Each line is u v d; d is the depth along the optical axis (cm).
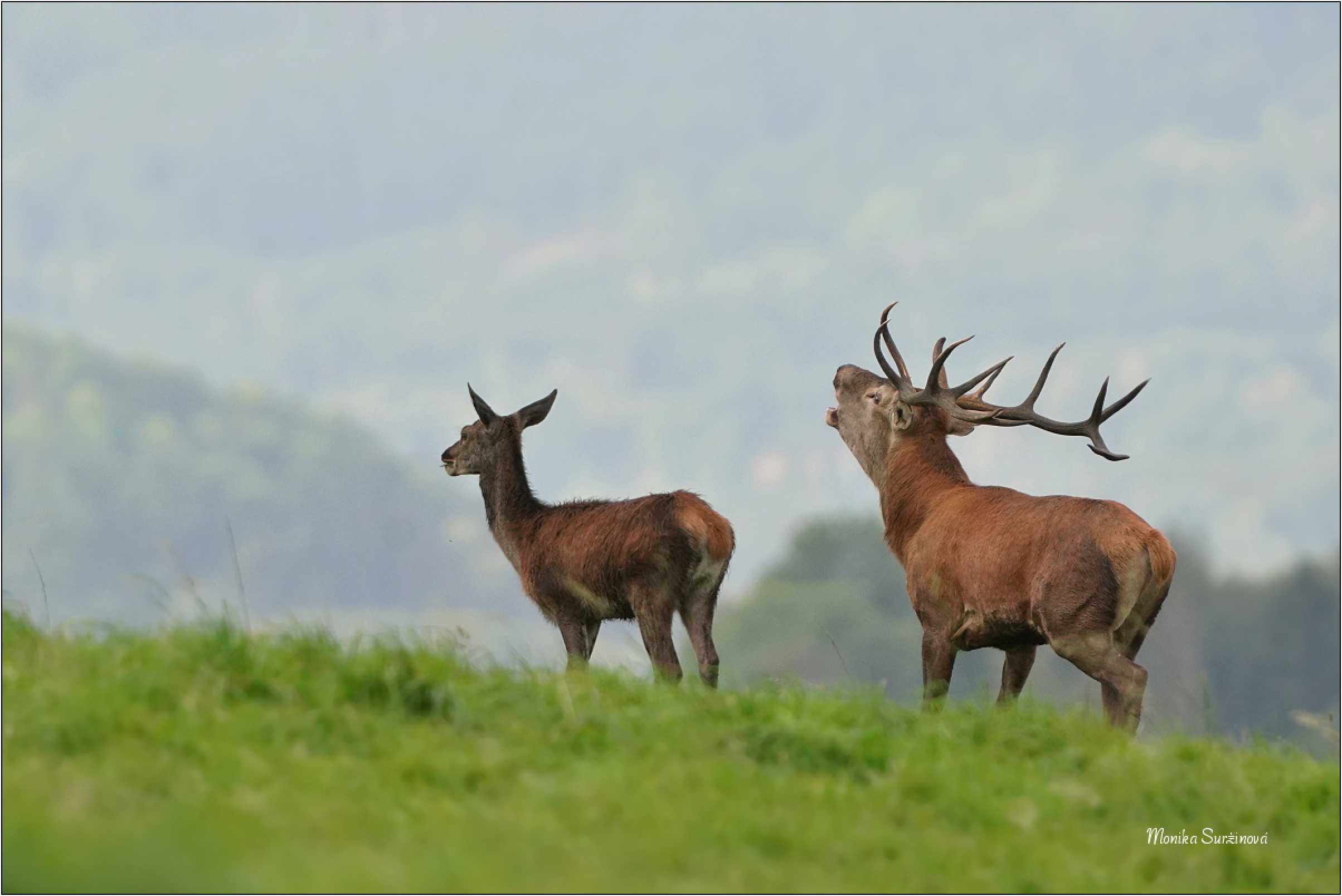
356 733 2681
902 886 2461
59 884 1945
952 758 3017
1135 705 3575
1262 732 3572
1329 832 2941
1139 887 2605
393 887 2109
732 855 2450
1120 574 3616
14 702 2631
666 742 2862
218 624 2928
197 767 2472
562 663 3544
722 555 4338
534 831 2403
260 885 2041
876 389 4453
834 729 3025
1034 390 4234
